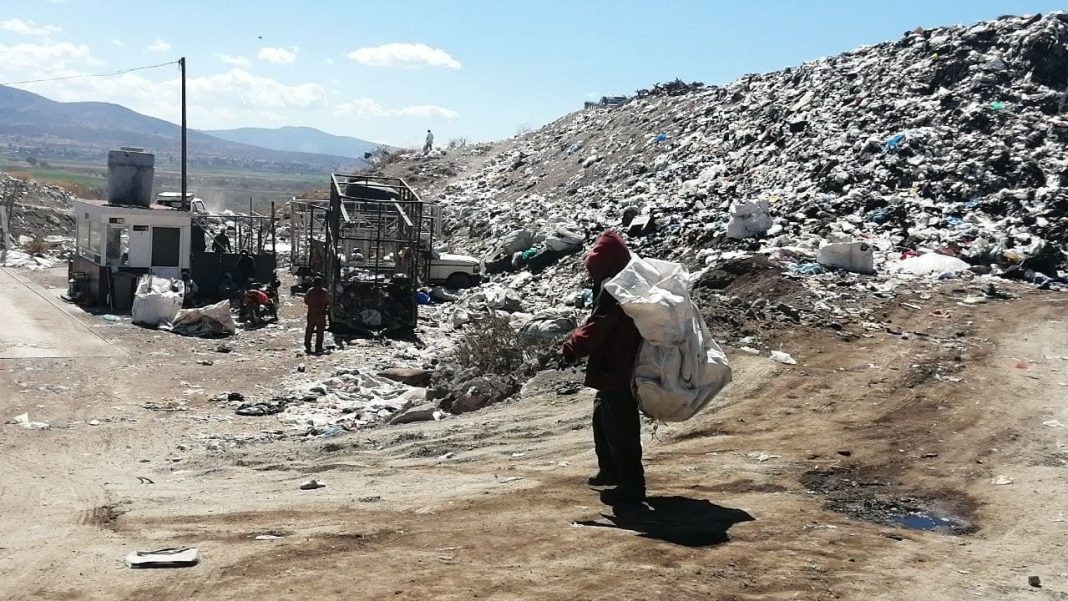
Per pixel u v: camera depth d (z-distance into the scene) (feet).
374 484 28.60
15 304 92.17
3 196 166.50
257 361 71.46
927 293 63.93
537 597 16.10
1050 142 98.32
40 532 22.90
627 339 21.68
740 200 104.63
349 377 63.77
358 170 238.27
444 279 110.01
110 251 94.73
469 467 30.83
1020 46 118.01
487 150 222.69
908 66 124.57
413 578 17.08
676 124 156.76
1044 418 34.30
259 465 36.01
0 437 44.01
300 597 16.05
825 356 45.29
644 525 21.18
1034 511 23.39
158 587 16.88
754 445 30.96
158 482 32.55
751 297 64.59
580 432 35.91
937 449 30.04
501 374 52.01
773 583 17.31
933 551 20.03
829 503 24.13
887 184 96.78
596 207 130.31
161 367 66.95
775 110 134.00
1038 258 73.20
